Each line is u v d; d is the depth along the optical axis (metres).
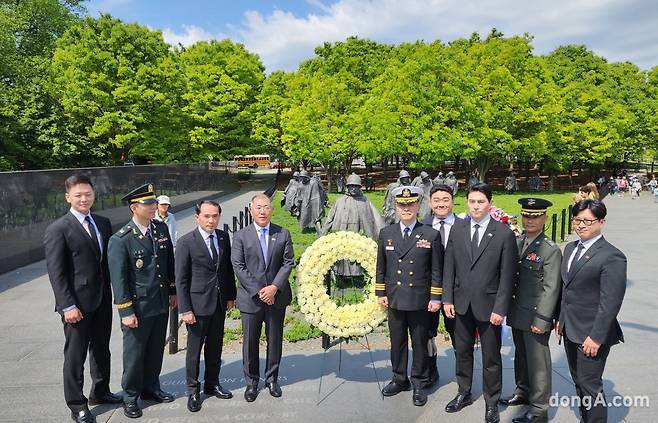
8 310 8.82
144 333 4.96
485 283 4.69
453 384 5.57
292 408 5.05
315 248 5.70
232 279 5.47
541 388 4.58
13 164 26.70
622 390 5.32
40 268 12.25
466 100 32.47
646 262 12.19
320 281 5.64
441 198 5.99
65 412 5.05
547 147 36.72
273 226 5.46
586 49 54.47
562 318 4.43
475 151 33.03
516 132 36.38
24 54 36.09
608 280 4.08
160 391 5.32
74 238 4.77
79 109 28.84
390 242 5.24
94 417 4.92
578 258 4.31
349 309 5.65
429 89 32.28
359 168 57.88
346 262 7.24
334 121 37.38
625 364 6.02
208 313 5.12
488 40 40.56
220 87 39.78
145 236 5.06
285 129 38.66
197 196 27.58
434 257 5.10
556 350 6.52
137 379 4.95
